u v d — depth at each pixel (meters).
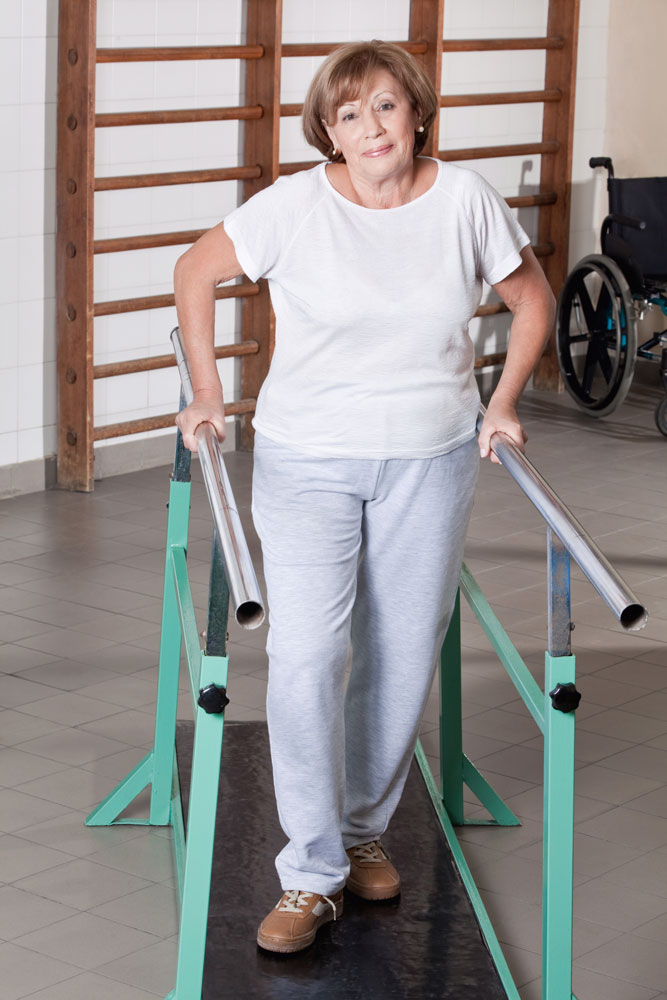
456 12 8.30
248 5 7.14
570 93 8.76
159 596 5.27
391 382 2.54
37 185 6.38
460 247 2.50
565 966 2.34
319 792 2.69
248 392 7.53
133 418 7.05
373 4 7.82
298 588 2.59
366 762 2.88
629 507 6.64
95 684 4.43
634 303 8.76
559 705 2.25
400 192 2.48
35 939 3.02
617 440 7.94
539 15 8.74
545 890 2.32
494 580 5.57
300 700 2.60
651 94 9.10
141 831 3.53
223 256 2.54
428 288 2.48
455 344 2.57
